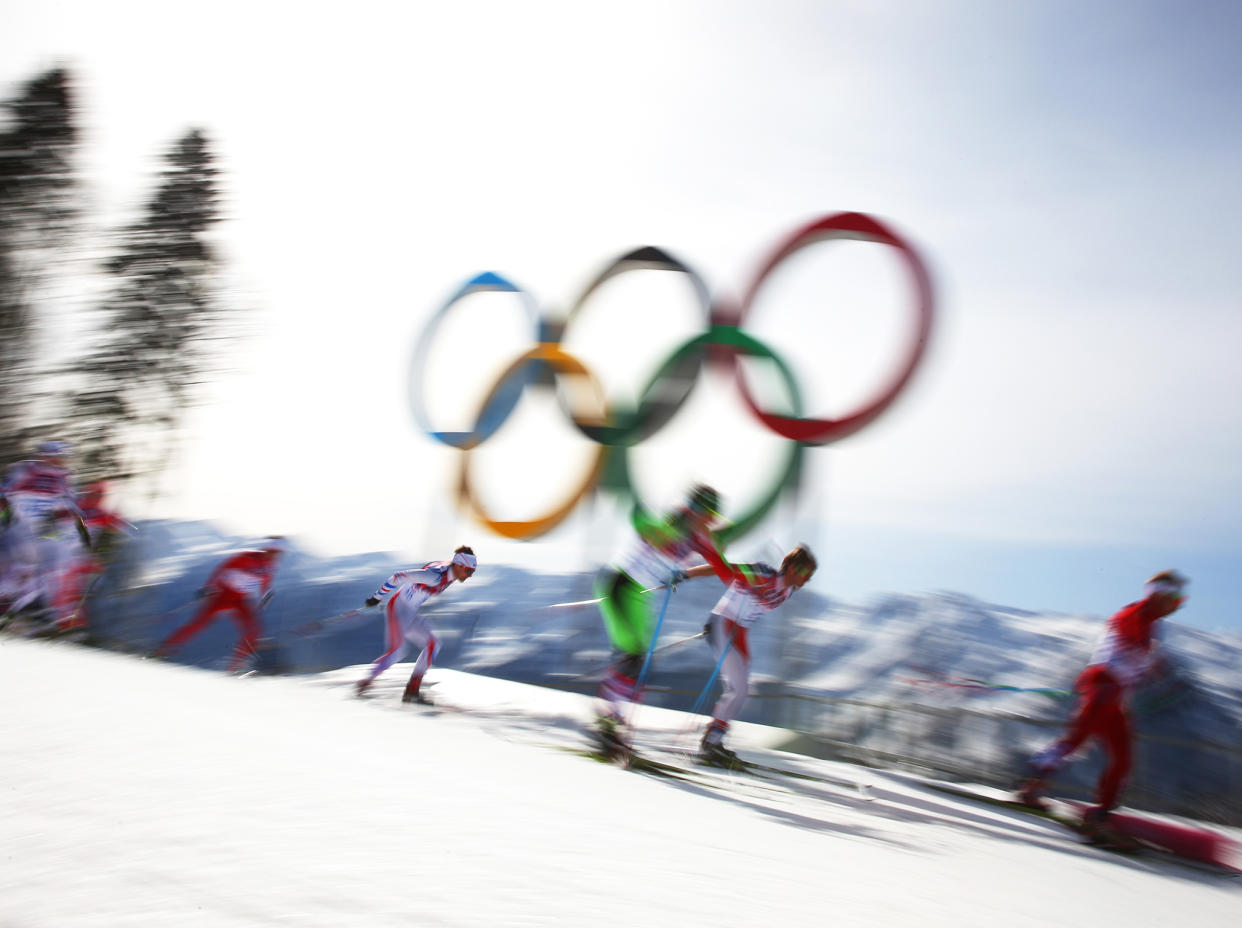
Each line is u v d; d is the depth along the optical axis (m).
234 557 8.16
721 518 5.62
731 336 7.57
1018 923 2.82
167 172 14.21
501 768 4.10
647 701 7.82
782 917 2.32
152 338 13.59
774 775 5.66
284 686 6.74
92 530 9.25
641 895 2.28
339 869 2.12
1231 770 5.82
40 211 13.69
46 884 1.84
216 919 1.73
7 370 13.05
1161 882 4.26
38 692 3.87
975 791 6.01
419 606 6.96
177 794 2.60
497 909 1.99
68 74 14.05
